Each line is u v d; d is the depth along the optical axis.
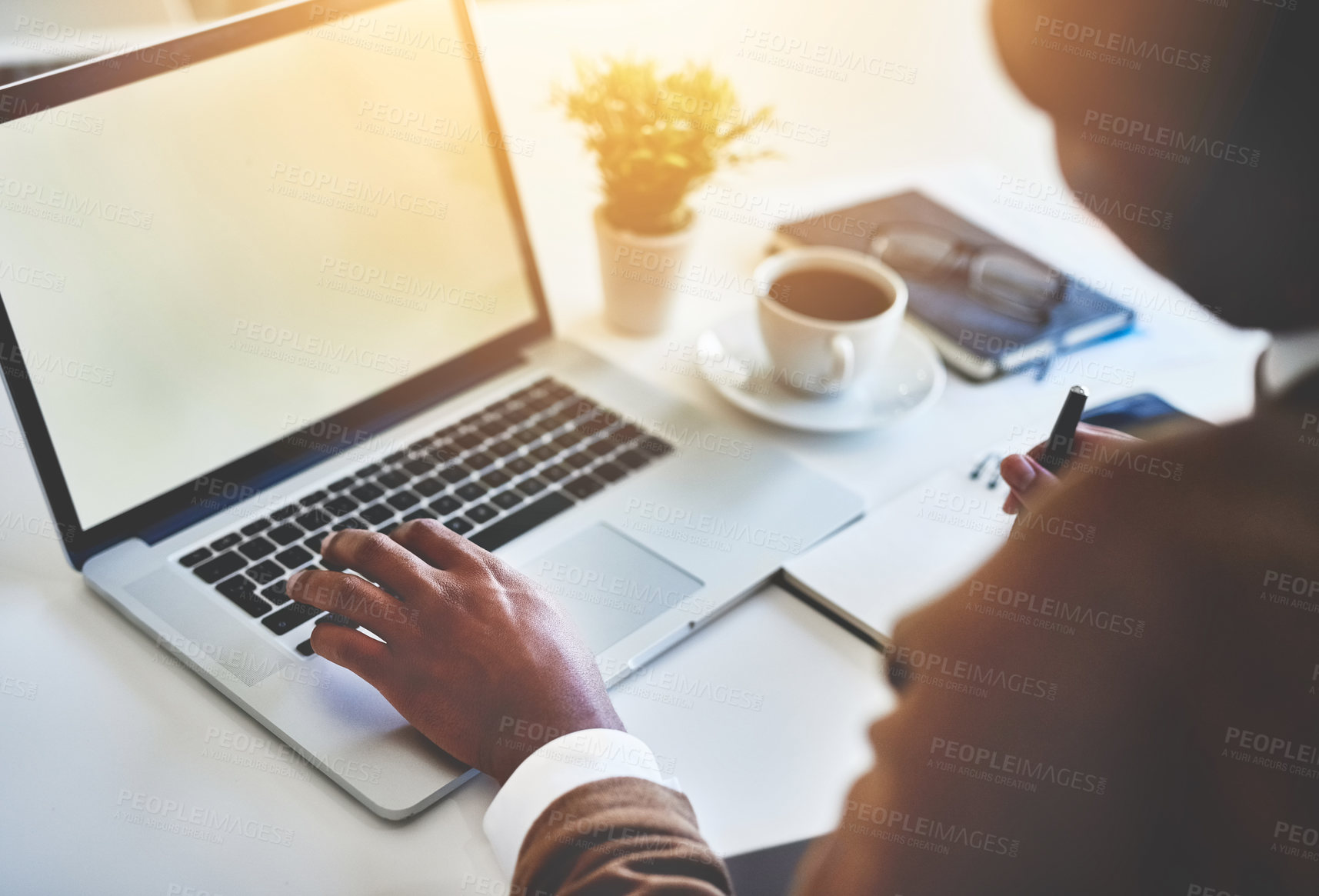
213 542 0.75
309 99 0.80
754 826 0.61
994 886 0.44
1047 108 0.50
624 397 0.93
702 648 0.73
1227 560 0.42
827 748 0.66
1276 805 0.40
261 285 0.80
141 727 0.64
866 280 0.96
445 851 0.59
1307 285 0.45
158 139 0.73
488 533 0.78
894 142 1.35
